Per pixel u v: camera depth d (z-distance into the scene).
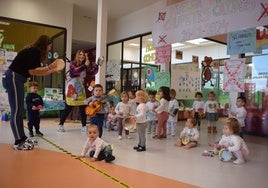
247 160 3.27
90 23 9.27
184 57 10.68
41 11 7.36
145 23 7.95
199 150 3.71
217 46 10.32
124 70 8.91
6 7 6.87
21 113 3.34
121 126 4.46
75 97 4.93
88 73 5.15
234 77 5.02
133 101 5.08
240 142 3.14
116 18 8.98
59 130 4.96
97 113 4.22
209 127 5.73
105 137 4.56
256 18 4.32
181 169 2.74
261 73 5.91
